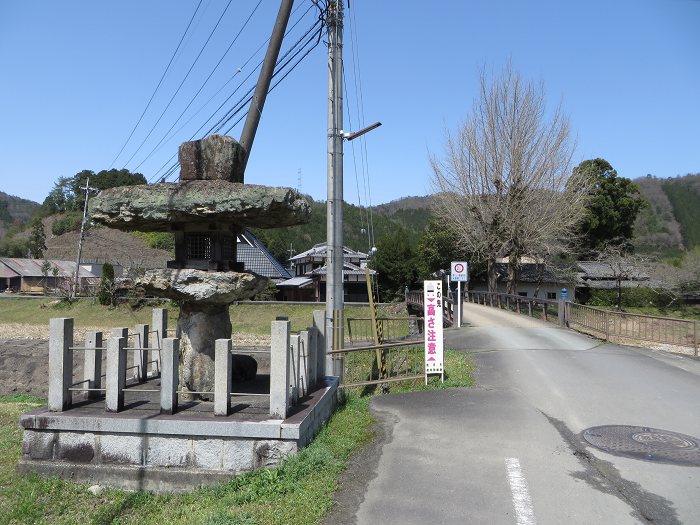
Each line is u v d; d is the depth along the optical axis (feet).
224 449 17.74
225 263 21.47
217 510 14.83
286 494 15.72
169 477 17.52
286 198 20.01
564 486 16.38
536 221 105.60
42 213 304.91
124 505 16.15
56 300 126.72
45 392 61.46
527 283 142.20
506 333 56.75
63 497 16.78
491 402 26.99
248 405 20.22
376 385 33.60
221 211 19.66
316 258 155.94
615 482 16.80
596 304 130.93
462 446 20.12
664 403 27.04
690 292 128.98
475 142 110.93
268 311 111.24
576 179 110.73
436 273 133.18
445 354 42.22
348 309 110.63
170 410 18.81
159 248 209.87
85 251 205.36
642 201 149.38
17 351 71.36
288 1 40.40
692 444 20.58
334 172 36.32
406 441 20.81
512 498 15.49
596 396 28.40
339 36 36.99
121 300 118.52
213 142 21.39
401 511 14.69
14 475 18.04
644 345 48.55
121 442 17.93
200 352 21.63
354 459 18.89
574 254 137.49
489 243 113.60
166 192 20.01
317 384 25.68
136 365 25.88
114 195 20.56
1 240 289.53
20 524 14.99
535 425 22.84
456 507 14.92
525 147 107.24
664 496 15.81
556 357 40.73
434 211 128.16
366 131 35.83
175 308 114.62
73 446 18.13
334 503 15.19
